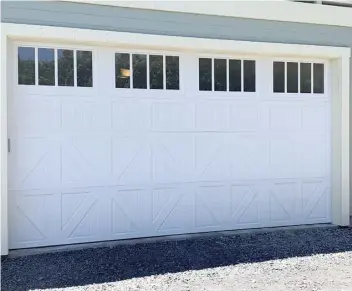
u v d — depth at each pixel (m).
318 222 6.64
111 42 5.34
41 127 5.23
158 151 5.77
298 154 6.49
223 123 6.07
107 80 5.50
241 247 5.45
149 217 5.75
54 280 4.30
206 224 6.04
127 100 5.60
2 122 4.87
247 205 6.24
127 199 5.64
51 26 5.05
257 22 6.05
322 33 6.41
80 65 5.38
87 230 5.48
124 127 5.60
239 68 6.14
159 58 5.74
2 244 4.89
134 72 5.62
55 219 5.33
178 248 5.36
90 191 5.47
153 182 5.75
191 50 5.79
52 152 5.29
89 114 5.44
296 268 4.71
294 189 6.48
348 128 6.55
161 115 5.77
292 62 6.42
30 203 5.22
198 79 5.93
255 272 4.57
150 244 5.50
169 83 5.79
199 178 5.97
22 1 4.94
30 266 4.68
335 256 5.16
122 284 4.21
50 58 5.25
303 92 6.49
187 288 4.11
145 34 5.46
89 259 4.91
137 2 5.42
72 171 5.39
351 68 6.74
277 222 6.41
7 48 4.95
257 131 6.25
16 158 5.12
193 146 5.93
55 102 5.29
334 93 6.57
